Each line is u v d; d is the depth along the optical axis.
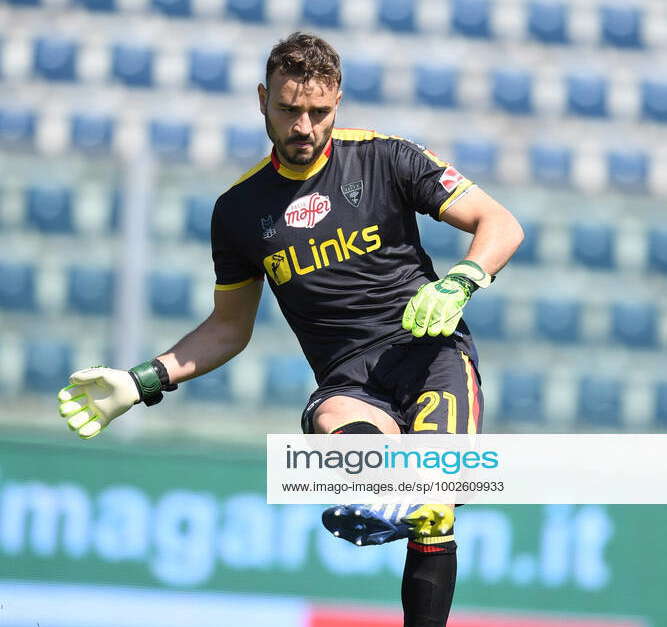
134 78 36.44
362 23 38.41
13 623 19.56
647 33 39.09
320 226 9.03
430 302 8.14
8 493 19.84
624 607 20.08
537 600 20.00
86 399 9.69
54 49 36.62
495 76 37.56
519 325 24.31
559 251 24.23
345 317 9.12
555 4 39.09
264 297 23.89
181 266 22.94
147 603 19.73
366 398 8.95
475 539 20.09
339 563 19.89
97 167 23.22
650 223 24.16
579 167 35.66
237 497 20.03
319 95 8.39
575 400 24.19
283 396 23.28
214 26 37.66
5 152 23.47
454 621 19.89
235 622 19.72
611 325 24.28
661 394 24.12
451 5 38.78
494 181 24.28
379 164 9.05
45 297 23.22
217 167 23.06
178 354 9.92
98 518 19.91
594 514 20.33
